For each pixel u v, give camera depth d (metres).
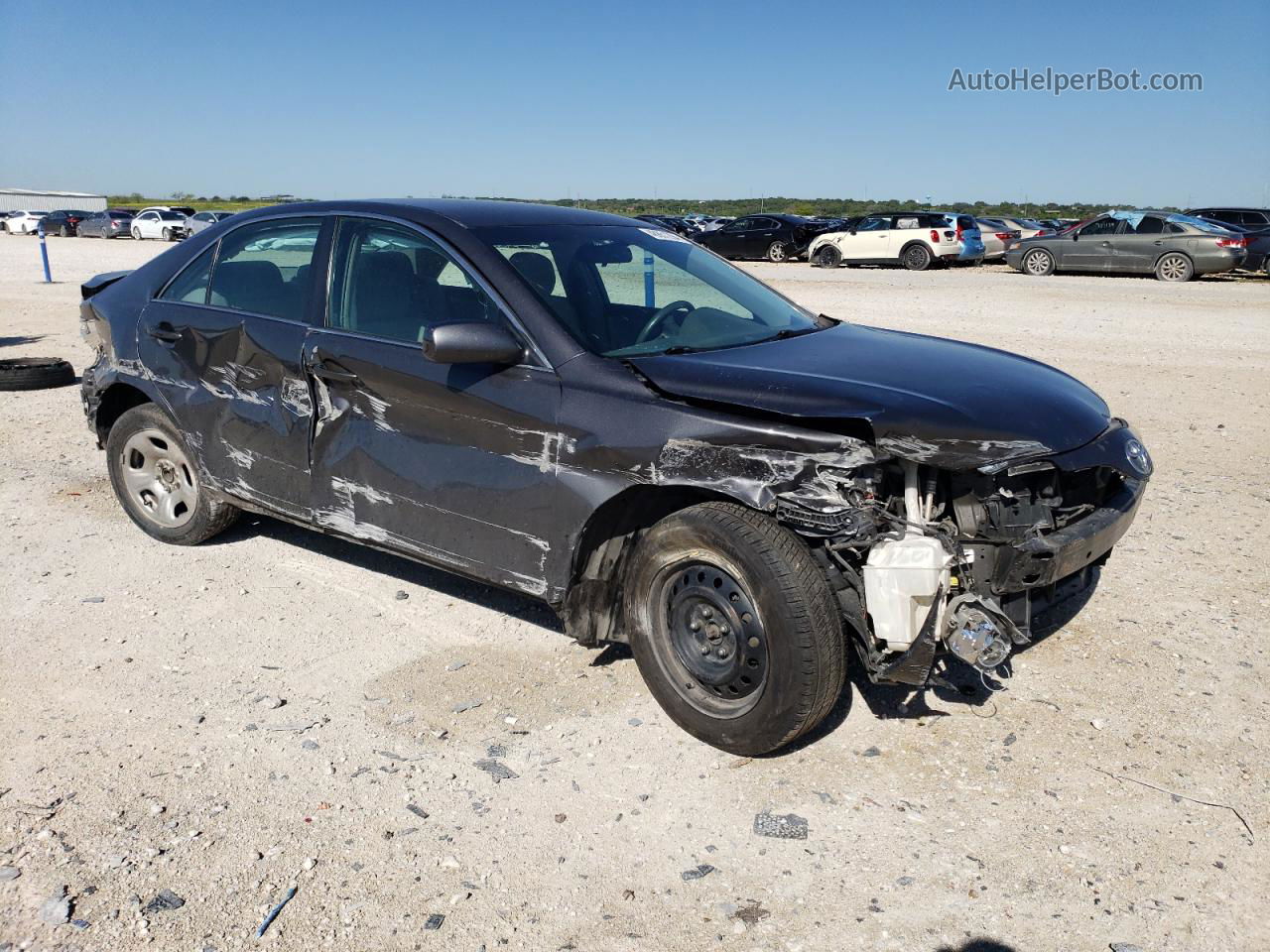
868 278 24.53
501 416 3.84
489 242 4.10
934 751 3.62
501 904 2.89
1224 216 28.00
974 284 22.56
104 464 7.22
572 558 3.74
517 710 3.92
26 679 4.13
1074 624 4.61
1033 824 3.21
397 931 2.78
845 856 3.07
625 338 3.96
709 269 4.80
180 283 5.21
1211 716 3.83
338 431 4.40
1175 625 4.59
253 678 4.16
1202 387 10.34
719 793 3.39
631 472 3.55
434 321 4.10
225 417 4.88
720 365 3.69
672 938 2.76
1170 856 3.06
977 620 3.25
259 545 5.60
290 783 3.44
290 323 4.58
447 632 4.58
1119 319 15.88
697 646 3.62
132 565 5.31
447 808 3.32
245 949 2.71
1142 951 2.69
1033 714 3.85
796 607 3.24
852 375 3.63
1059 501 3.56
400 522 4.26
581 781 3.46
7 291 21.30
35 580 5.11
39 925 2.78
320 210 4.64
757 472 3.32
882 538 3.29
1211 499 6.48
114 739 3.71
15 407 9.18
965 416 3.37
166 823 3.22
